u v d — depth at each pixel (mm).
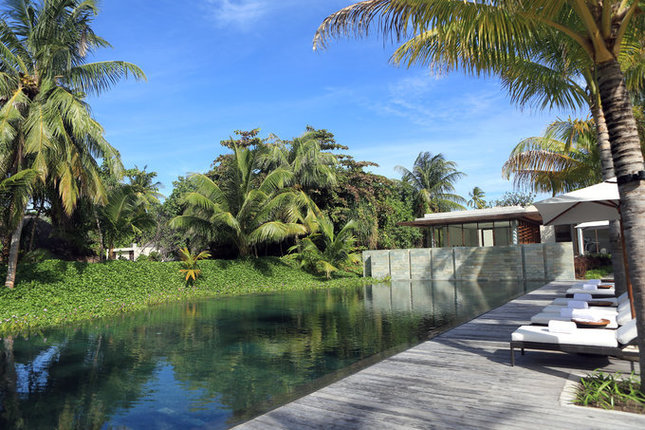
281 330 9336
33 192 16266
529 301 11953
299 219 27203
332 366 6238
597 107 8617
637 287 3898
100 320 11383
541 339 5008
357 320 10531
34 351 7484
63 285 15727
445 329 8000
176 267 20641
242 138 33531
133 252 37656
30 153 14820
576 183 15461
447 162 41531
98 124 15977
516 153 15195
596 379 4445
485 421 3494
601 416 3521
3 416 4426
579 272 21297
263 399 4848
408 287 20875
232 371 6047
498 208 27188
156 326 10180
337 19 5488
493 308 10766
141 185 32719
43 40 15586
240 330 9430
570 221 7629
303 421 3639
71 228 19875
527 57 7773
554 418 3506
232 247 29125
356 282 23609
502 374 4879
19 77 15180
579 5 4082
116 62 16859
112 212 19562
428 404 3955
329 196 30391
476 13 4973
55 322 10883
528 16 4645
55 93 15078
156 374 5938
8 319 10648
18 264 15711
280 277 24062
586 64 7270
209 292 19016
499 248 22734
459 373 4988
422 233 36125
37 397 5023
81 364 6527
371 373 5117
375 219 31281
